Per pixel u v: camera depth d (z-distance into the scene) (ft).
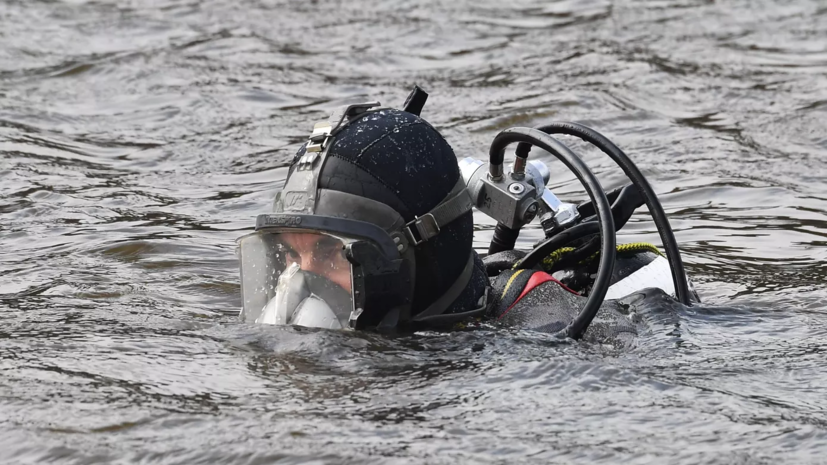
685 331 38.47
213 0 174.91
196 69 122.72
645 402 30.09
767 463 25.96
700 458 26.20
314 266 35.83
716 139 91.76
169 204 71.61
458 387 30.76
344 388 30.55
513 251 43.62
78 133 94.99
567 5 170.71
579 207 43.80
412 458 25.95
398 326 35.86
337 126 36.06
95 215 67.51
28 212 67.87
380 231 34.91
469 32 148.15
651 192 41.22
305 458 25.90
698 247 61.52
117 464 25.62
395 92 112.57
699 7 165.99
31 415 28.43
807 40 140.05
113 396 29.86
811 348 36.99
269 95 111.14
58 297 45.27
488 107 104.32
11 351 34.14
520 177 41.42
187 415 28.37
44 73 120.16
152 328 37.35
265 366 32.37
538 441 27.09
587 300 37.52
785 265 56.65
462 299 37.32
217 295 48.19
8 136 91.66
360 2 172.86
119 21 154.61
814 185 77.71
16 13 159.53
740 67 123.34
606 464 25.80
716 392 31.27
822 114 99.96
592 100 105.50
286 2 173.27
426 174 35.96
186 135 94.99
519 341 34.86
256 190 76.33
